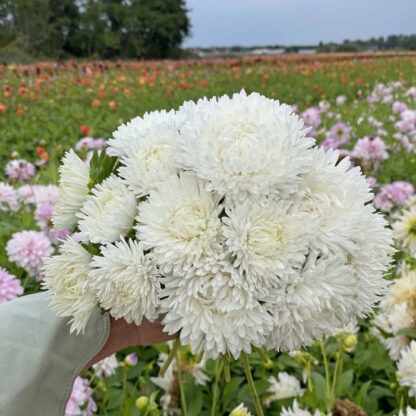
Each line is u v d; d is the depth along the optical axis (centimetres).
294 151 46
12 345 52
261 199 45
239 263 44
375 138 201
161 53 2091
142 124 53
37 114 396
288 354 104
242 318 44
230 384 99
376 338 105
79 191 52
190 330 45
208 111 50
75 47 1947
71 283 48
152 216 45
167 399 98
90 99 495
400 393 89
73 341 53
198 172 46
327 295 45
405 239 109
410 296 92
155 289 46
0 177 221
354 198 48
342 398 97
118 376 109
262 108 49
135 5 2033
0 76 659
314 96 529
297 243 45
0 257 137
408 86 589
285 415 78
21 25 1805
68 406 91
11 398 52
